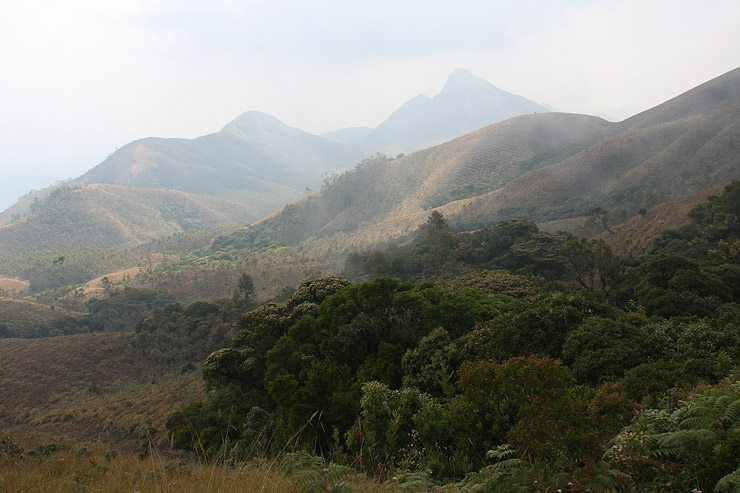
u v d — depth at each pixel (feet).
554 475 18.63
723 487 14.49
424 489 19.98
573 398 22.94
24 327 280.31
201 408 101.60
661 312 96.27
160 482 18.30
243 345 112.88
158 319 220.43
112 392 178.29
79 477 21.97
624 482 17.06
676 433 17.15
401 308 92.63
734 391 19.98
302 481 18.58
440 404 37.37
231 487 16.72
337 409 47.24
